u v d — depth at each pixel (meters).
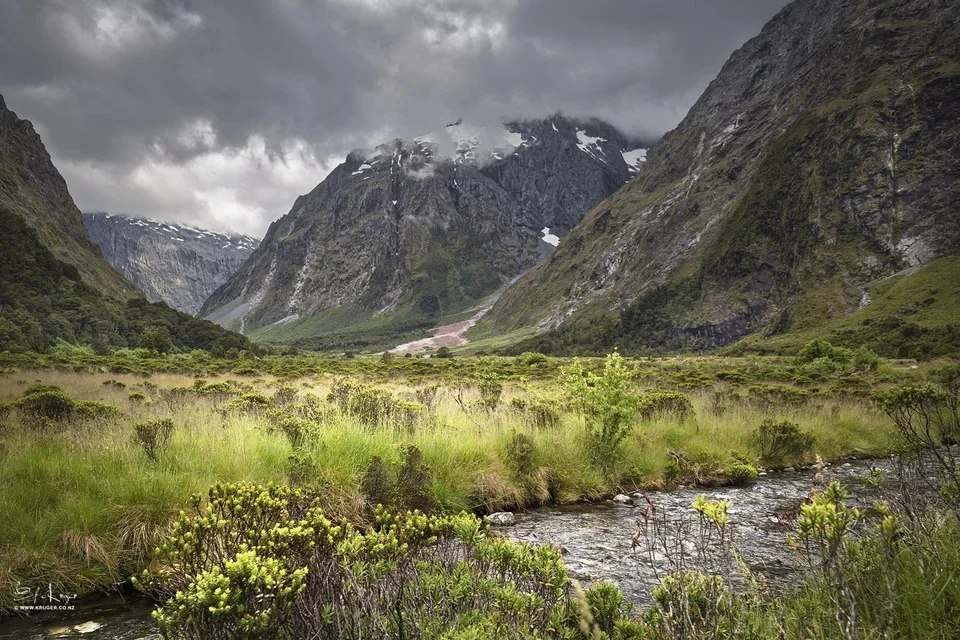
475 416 12.29
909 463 4.74
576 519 8.32
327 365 59.78
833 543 2.96
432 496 7.86
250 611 2.81
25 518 5.73
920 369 46.72
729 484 10.92
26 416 11.02
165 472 6.98
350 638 3.18
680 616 3.09
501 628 2.93
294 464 7.48
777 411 17.34
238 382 33.03
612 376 10.73
